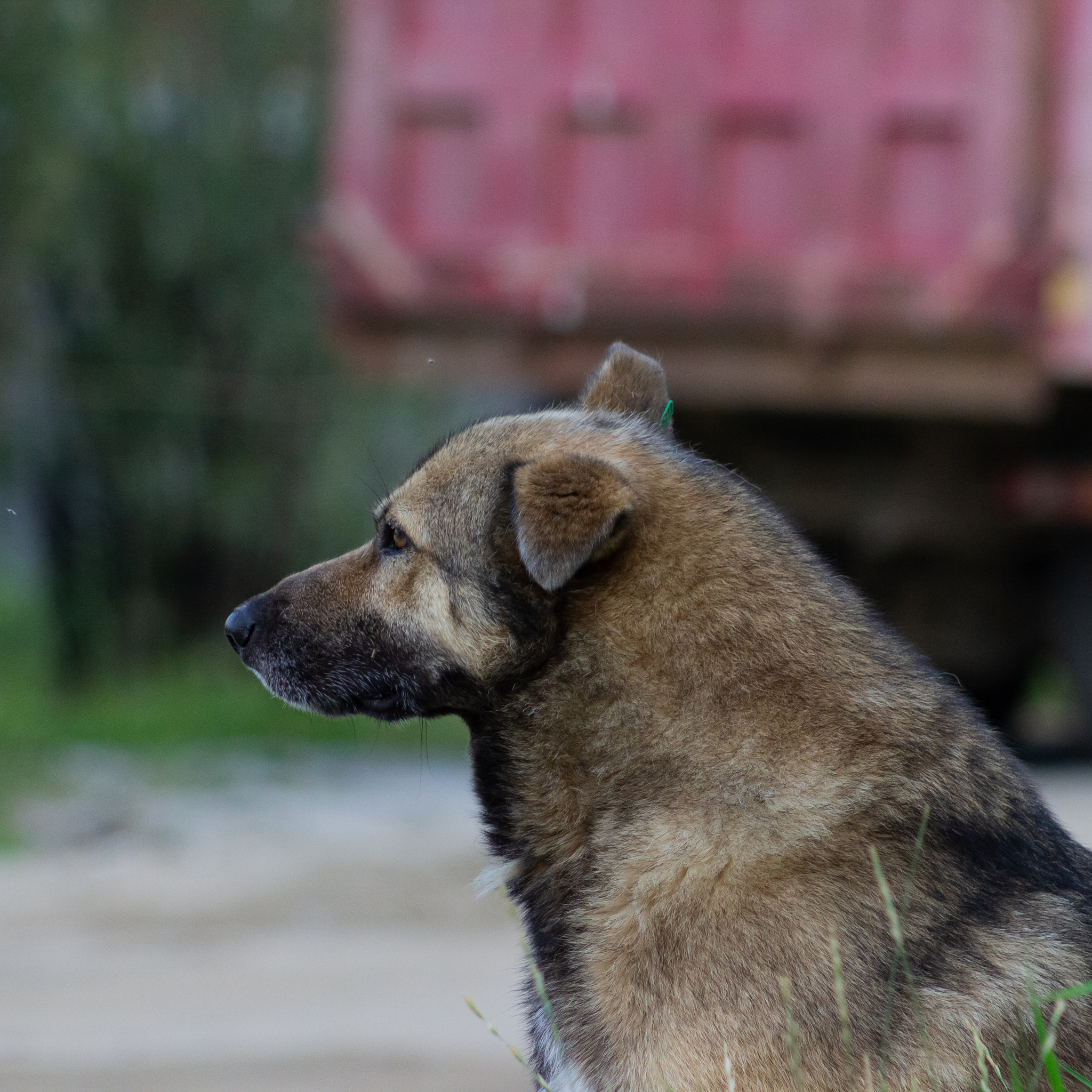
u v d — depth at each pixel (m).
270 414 22.22
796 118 14.17
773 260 14.08
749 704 5.00
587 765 5.21
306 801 14.99
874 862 4.65
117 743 17.81
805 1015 4.57
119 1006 8.53
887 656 5.14
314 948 9.94
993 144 13.92
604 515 4.99
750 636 5.07
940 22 14.05
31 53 20.14
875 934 4.63
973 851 4.81
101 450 21.81
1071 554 15.46
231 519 22.14
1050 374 13.83
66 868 12.33
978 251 13.70
